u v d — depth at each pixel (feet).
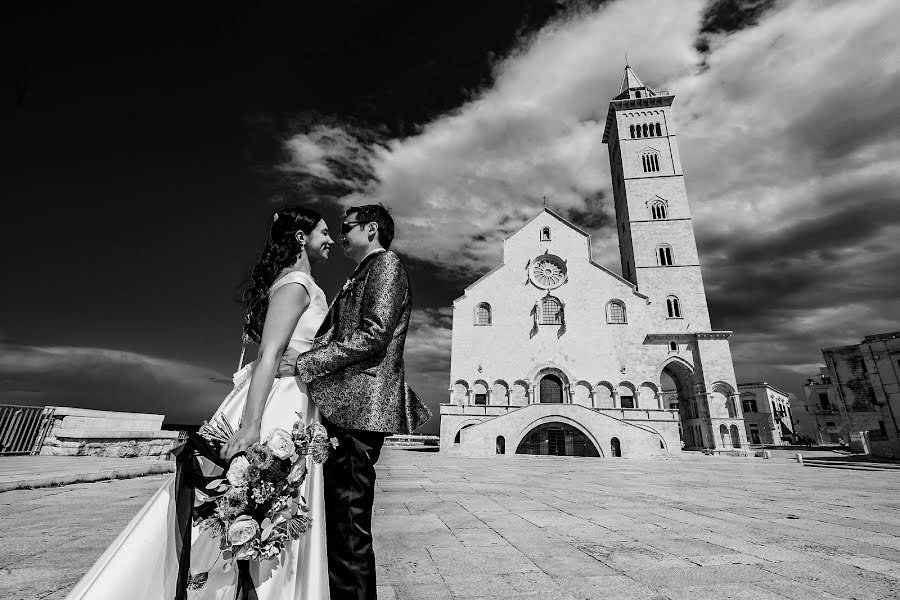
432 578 12.09
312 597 5.24
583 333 132.36
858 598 10.82
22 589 10.10
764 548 15.90
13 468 30.63
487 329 135.13
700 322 135.64
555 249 141.08
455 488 33.91
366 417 6.38
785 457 109.70
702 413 126.31
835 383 125.90
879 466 67.36
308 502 5.92
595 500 28.78
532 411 103.35
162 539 5.22
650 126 161.79
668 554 14.90
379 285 6.88
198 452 5.61
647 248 146.72
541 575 12.45
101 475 28.99
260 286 7.34
